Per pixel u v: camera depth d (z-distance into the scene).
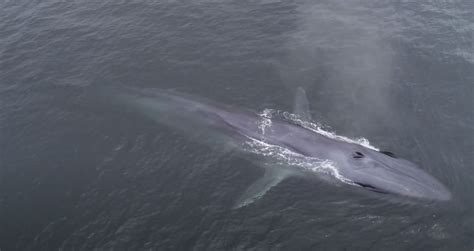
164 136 44.38
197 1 62.88
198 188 39.62
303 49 54.22
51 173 42.12
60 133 45.97
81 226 37.47
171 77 51.28
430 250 33.75
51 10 62.88
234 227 36.34
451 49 52.41
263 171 40.53
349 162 38.75
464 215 35.56
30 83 51.69
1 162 43.47
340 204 37.22
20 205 39.59
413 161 40.09
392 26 57.19
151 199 39.03
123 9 62.16
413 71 50.00
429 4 60.12
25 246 36.41
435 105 45.41
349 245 34.53
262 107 46.78
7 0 65.62
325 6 61.94
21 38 57.91
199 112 45.31
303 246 34.72
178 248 35.31
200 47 54.97
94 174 41.66
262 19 59.34
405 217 35.78
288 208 37.28
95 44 56.41
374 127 43.50
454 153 40.41
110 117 47.06
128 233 36.59
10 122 47.34
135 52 54.84
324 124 44.12
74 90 50.59
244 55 53.56
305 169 39.88
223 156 42.09
